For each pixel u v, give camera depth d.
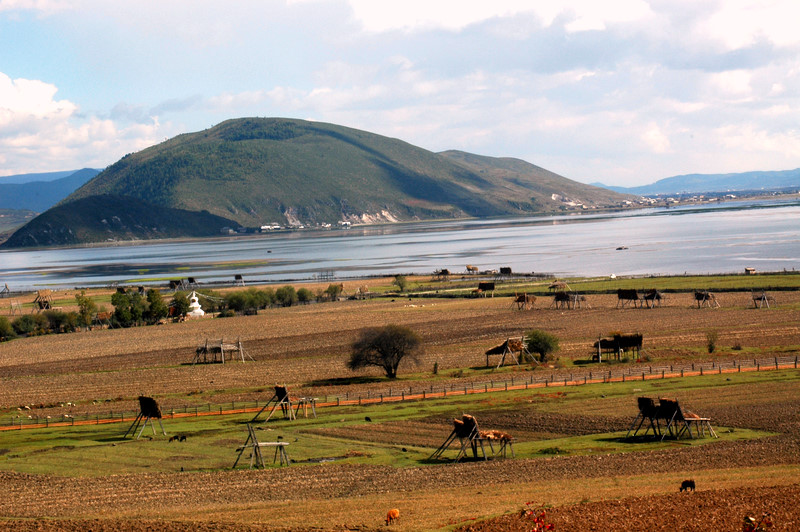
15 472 58.75
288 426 71.56
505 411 73.25
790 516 40.78
